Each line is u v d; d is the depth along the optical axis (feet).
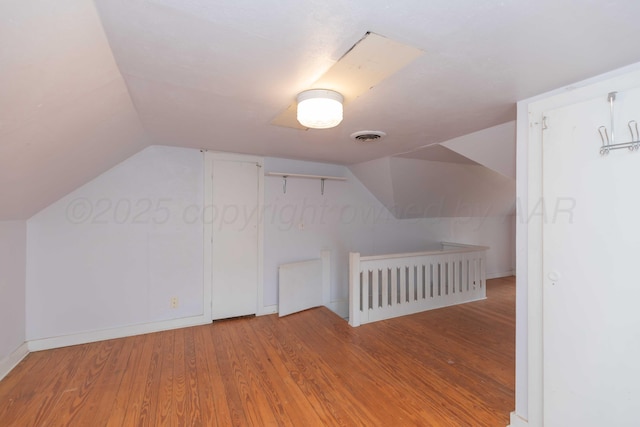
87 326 9.11
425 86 5.01
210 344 9.08
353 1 2.90
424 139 8.71
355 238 14.25
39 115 4.31
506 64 4.23
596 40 3.59
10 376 7.18
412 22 3.25
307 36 3.55
